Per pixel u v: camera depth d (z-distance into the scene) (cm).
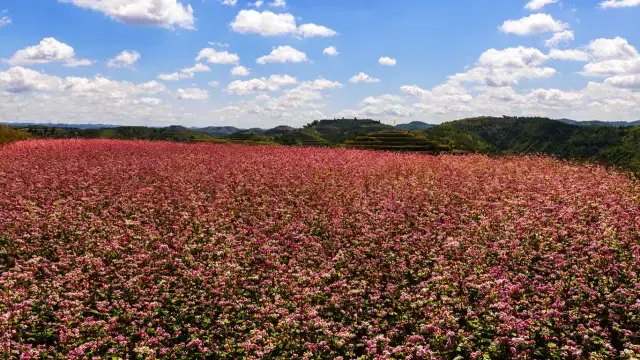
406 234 1712
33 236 1638
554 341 992
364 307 1195
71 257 1451
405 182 2662
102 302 1146
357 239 1667
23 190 2348
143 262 1436
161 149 4659
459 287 1220
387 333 1038
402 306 1153
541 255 1406
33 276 1286
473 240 1559
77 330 1005
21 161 3412
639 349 920
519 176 2717
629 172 2855
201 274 1308
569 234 1602
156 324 1107
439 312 1088
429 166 3312
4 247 1530
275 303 1152
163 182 2703
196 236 1694
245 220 1970
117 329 1069
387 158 3991
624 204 1947
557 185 2358
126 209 2061
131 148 4684
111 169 3050
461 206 2108
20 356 923
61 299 1161
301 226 1819
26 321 1040
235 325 1089
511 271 1325
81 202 2134
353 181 2730
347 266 1426
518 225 1678
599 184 2442
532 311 1078
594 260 1320
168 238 1680
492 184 2469
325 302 1192
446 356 941
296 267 1391
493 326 1015
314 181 2731
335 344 989
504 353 948
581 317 1052
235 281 1280
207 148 4909
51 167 3128
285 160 3712
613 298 1103
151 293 1221
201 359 979
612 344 995
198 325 1102
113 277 1338
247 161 3634
